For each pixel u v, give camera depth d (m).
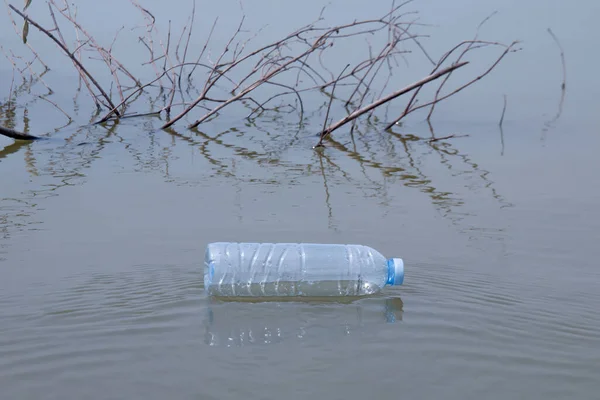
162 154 7.64
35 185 6.33
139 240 4.99
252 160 7.46
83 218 5.46
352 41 12.37
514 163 7.45
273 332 3.52
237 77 11.63
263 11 13.23
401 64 11.70
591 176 6.94
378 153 7.91
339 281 4.26
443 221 5.56
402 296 4.02
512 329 3.59
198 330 3.52
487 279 4.33
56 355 3.22
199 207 5.80
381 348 3.36
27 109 9.62
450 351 3.34
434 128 9.16
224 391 2.95
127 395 2.90
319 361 3.22
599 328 3.62
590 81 11.30
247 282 4.19
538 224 5.52
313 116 9.89
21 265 4.45
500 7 13.51
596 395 2.97
